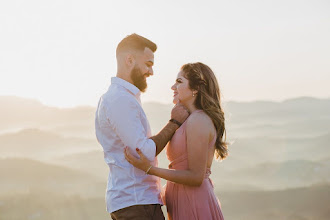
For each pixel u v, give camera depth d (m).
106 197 2.60
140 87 2.58
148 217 2.46
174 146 2.57
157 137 2.48
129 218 2.45
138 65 2.54
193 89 2.60
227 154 2.73
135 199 2.45
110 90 2.54
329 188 82.94
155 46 2.63
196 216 2.55
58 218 73.00
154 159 2.49
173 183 2.68
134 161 2.39
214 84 2.64
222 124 2.63
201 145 2.46
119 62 2.57
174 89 2.69
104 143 2.57
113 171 2.54
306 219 64.25
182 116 2.58
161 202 2.59
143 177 2.48
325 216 65.38
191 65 2.64
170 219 2.71
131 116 2.41
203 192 2.59
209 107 2.55
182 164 2.54
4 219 71.19
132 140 2.39
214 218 2.61
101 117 2.54
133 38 2.56
